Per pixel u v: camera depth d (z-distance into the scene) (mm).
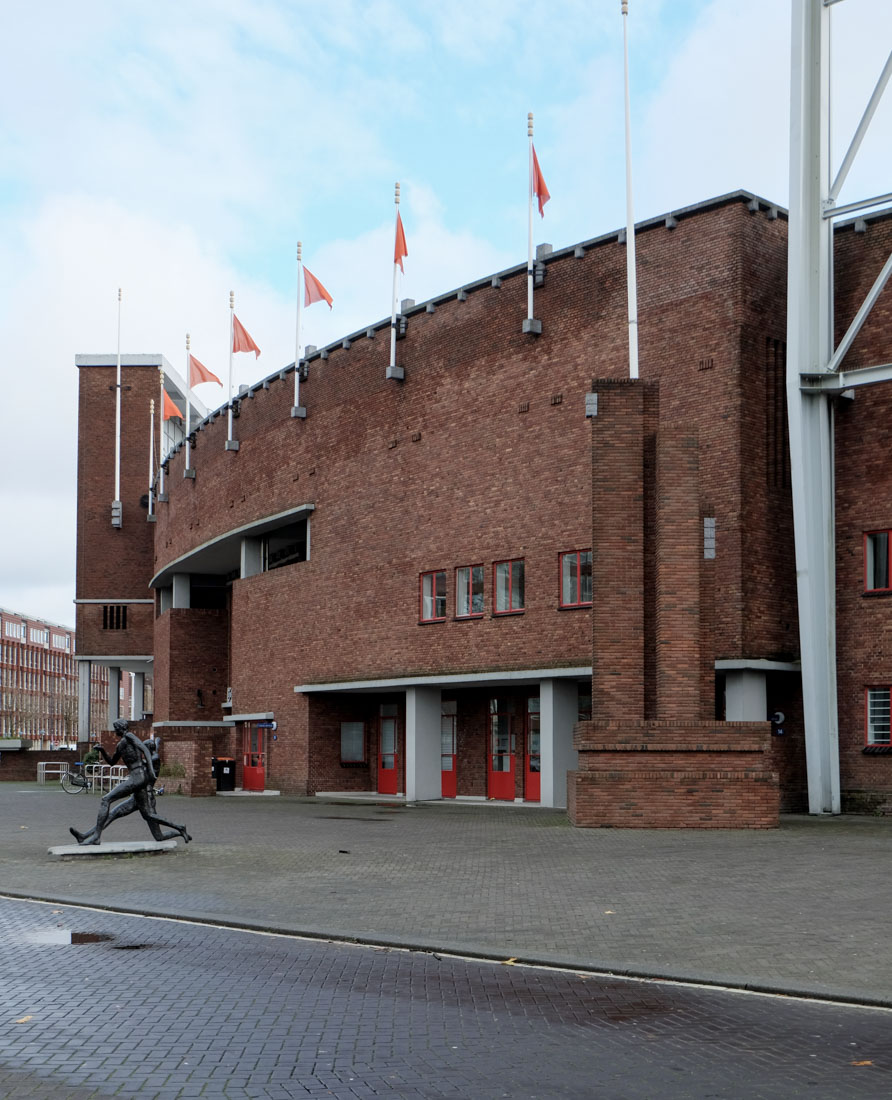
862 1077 7324
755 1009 9125
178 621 55812
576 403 31469
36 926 13000
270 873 17266
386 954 11305
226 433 48438
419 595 35906
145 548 68250
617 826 23562
